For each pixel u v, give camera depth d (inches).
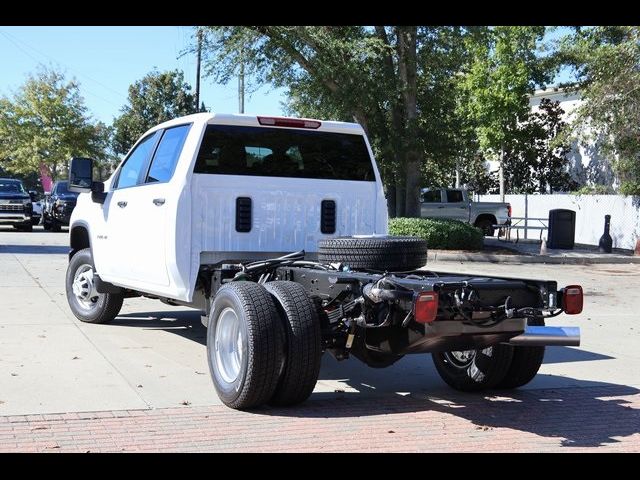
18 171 2176.4
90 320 378.9
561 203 1218.6
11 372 278.4
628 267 840.9
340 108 880.3
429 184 1119.6
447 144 943.0
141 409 238.5
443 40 906.7
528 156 1393.9
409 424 233.5
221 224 289.6
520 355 266.1
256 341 229.1
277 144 300.2
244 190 293.0
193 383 272.4
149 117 2699.3
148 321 395.9
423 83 966.4
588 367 327.0
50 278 555.2
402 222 885.8
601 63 881.5
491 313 224.1
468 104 1284.4
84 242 395.9
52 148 2119.8
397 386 284.8
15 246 841.5
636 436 227.1
